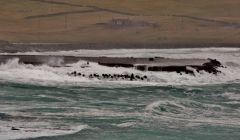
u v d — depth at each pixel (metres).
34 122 94.88
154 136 88.50
